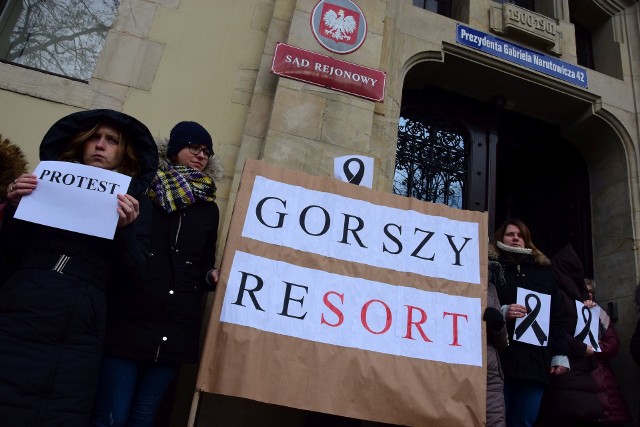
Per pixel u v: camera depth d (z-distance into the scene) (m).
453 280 2.69
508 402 3.00
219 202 3.58
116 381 2.14
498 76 4.94
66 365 1.77
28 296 1.78
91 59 3.88
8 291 1.80
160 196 2.44
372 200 2.77
